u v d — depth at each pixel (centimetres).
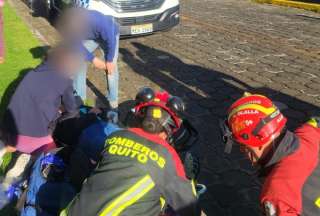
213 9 1326
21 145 390
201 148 470
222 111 562
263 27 1039
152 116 249
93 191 232
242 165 438
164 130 253
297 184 206
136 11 877
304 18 1162
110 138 250
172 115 257
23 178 371
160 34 976
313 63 753
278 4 1408
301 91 626
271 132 217
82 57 428
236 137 225
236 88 640
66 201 284
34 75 382
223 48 853
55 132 369
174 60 779
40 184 297
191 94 621
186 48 857
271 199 202
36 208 292
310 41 901
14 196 355
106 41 484
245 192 397
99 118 386
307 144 231
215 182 412
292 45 871
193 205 243
